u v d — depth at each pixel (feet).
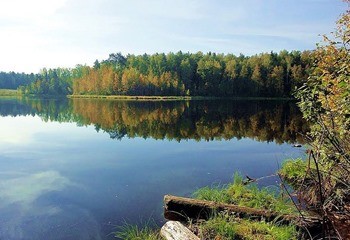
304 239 18.33
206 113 118.42
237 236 19.01
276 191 28.09
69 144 56.39
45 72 352.28
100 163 41.88
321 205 17.16
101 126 81.82
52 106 166.40
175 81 260.42
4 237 21.81
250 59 258.16
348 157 18.29
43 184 33.24
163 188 31.14
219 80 257.34
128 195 29.37
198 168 38.83
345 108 19.19
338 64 24.08
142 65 302.25
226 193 27.09
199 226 20.47
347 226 18.26
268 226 19.72
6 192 30.83
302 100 21.59
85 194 30.04
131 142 58.49
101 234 22.04
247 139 61.26
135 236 20.79
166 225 19.93
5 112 124.57
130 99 240.12
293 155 44.70
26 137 64.23
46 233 22.40
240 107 152.56
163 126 81.15
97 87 286.66
